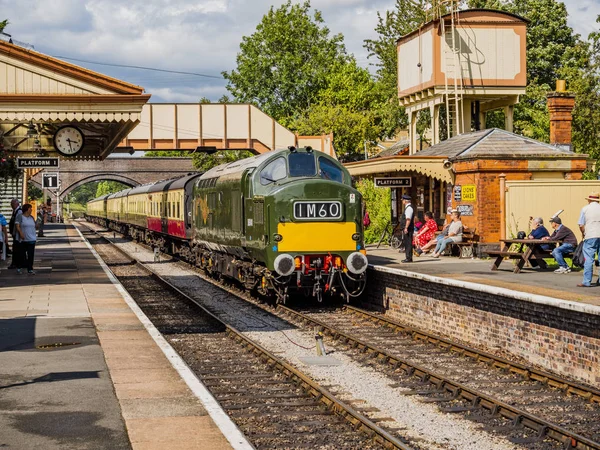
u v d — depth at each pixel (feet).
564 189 68.23
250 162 63.62
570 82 120.78
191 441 22.58
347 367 39.42
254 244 59.57
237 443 22.40
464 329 47.19
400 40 116.37
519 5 178.81
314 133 186.29
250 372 37.96
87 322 45.16
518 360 41.34
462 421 29.71
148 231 139.03
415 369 37.24
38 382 30.14
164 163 307.78
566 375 37.32
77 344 38.29
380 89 187.01
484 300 44.32
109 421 24.66
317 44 220.43
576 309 35.78
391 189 94.32
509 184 67.72
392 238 88.79
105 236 188.85
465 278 51.62
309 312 58.65
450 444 26.86
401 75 116.67
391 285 57.57
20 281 68.74
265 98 215.10
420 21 172.14
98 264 88.58
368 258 72.49
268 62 211.41
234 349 43.93
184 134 140.36
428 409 31.45
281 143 142.72
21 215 74.84
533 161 70.64
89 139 93.15
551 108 85.20
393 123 181.06
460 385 33.14
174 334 49.16
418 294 53.26
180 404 26.84
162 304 63.77
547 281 49.49
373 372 38.32
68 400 27.32
